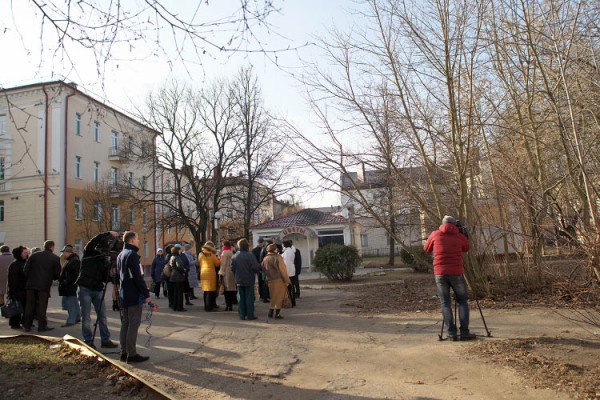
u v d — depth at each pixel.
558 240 8.08
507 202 10.67
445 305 7.07
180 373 5.64
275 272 9.98
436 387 4.77
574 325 7.44
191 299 14.49
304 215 31.12
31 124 29.06
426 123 10.66
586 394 4.26
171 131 28.92
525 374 4.93
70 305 9.62
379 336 7.55
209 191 29.53
